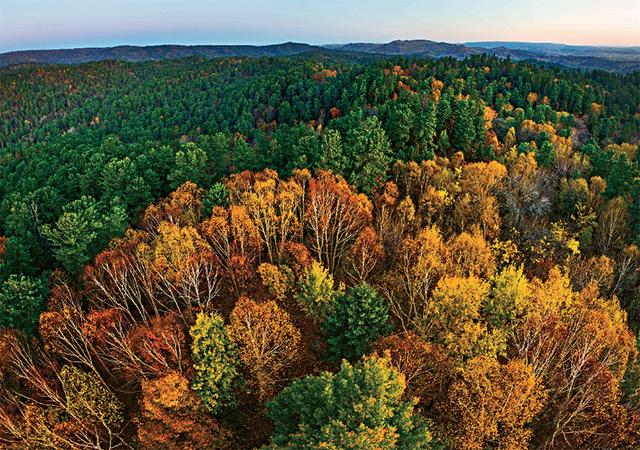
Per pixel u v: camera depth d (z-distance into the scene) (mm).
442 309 42594
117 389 44469
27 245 71125
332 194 66812
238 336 41250
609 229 67000
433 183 79188
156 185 86000
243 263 53562
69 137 144250
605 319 42406
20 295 53969
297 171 79000
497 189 73312
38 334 54000
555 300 44094
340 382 30328
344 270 57156
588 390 35594
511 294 43406
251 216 63156
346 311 42906
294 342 42125
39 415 38438
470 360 36031
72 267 64750
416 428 31594
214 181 90250
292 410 33188
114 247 63312
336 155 81438
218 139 96562
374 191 79125
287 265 56406
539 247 57781
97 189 87562
